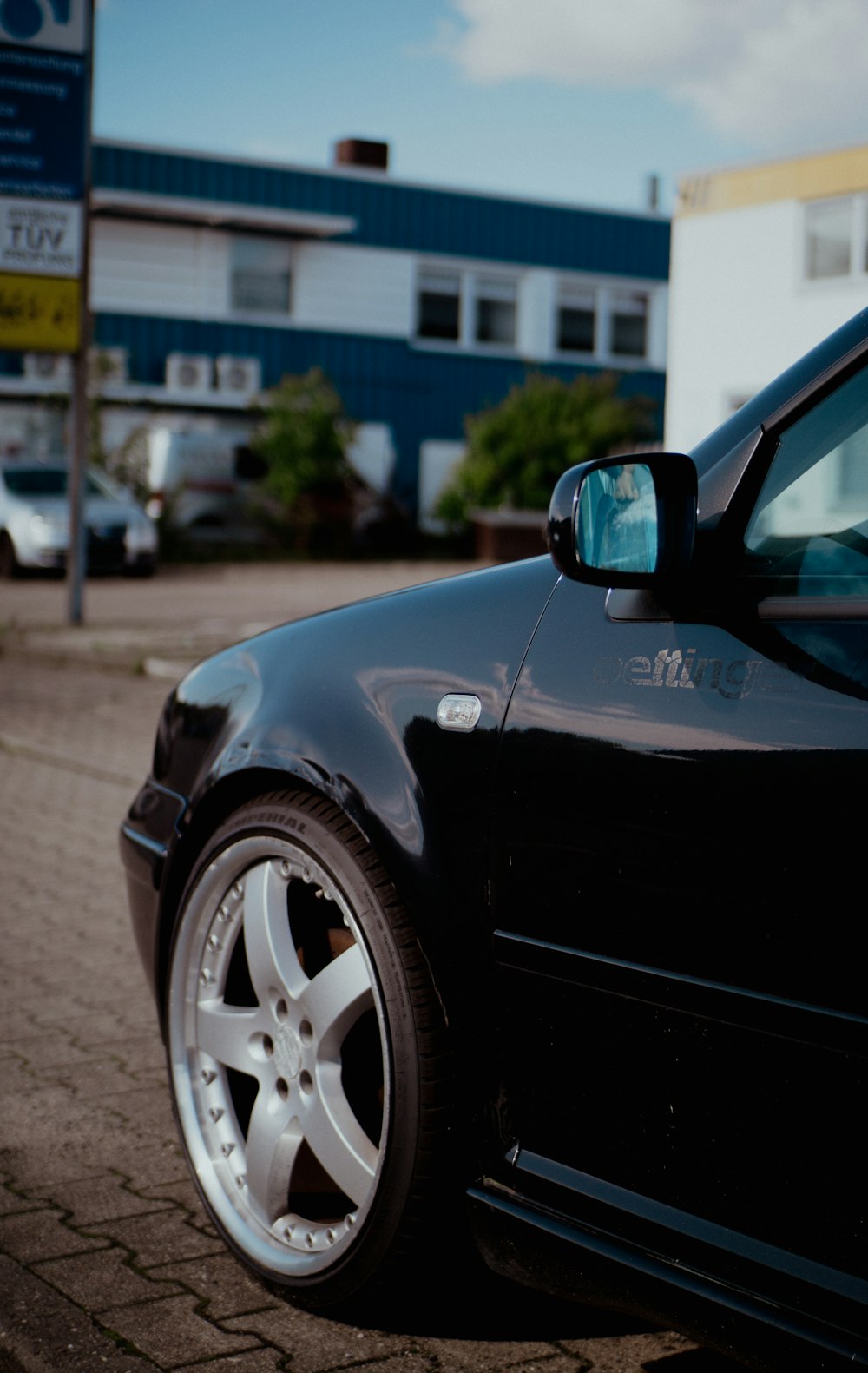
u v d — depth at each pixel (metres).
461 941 2.35
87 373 15.21
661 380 35.16
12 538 22.33
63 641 14.17
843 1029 1.81
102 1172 3.24
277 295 30.91
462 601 2.54
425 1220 2.38
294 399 28.88
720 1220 2.00
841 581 1.97
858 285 18.75
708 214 20.30
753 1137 1.94
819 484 2.06
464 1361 2.46
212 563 27.30
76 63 14.48
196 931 2.87
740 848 1.95
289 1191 2.67
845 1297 1.82
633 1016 2.10
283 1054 2.67
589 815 2.15
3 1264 2.80
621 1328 2.59
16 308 14.66
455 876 2.35
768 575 2.06
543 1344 2.53
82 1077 3.82
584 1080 2.18
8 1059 3.95
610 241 34.38
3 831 6.86
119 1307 2.63
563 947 2.20
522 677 2.32
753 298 19.91
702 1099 2.01
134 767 8.50
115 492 23.81
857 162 18.61
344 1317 2.59
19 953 4.94
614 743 2.13
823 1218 1.86
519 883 2.26
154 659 12.59
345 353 31.67
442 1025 2.36
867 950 1.79
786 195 19.41
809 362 2.16
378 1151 2.44
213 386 30.00
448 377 32.91
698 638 2.08
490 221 32.97
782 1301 1.89
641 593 2.20
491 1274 2.76
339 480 28.89
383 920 2.43
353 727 2.57
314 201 31.08
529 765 2.26
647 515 2.05
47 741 9.37
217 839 2.80
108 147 29.11
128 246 29.28
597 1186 2.17
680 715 2.05
